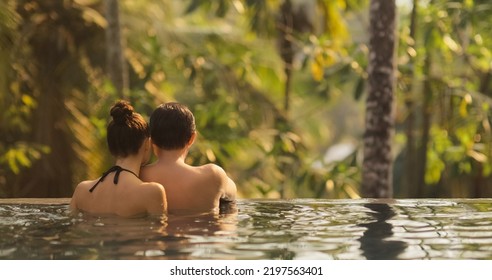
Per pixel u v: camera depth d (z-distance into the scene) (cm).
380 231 552
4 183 1727
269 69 1955
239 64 1789
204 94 1903
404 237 529
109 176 650
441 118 1752
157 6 2008
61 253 474
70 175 1752
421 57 1667
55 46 1781
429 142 1842
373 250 488
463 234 541
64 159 1750
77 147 1756
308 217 620
